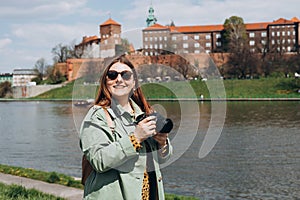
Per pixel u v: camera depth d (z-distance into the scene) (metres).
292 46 114.62
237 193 10.63
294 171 13.12
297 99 61.53
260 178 12.20
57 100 86.75
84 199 2.84
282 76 78.56
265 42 116.69
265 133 24.16
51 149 19.80
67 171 14.44
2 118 45.00
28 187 9.25
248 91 71.19
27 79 170.50
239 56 82.50
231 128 27.44
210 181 11.86
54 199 7.58
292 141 20.28
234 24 107.81
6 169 11.56
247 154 16.36
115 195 2.73
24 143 23.03
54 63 103.00
